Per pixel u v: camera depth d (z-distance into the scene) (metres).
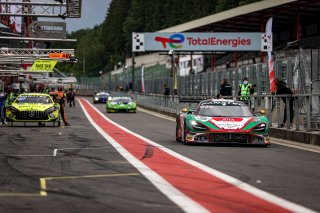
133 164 18.59
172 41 85.19
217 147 25.69
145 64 199.50
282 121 35.44
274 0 72.38
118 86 138.38
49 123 46.72
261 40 84.00
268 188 13.95
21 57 54.31
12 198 12.12
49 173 16.20
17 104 41.38
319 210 11.25
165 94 72.88
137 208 11.14
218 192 13.18
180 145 26.61
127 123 49.56
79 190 13.24
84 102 114.19
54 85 124.81
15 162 18.98
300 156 22.33
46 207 11.16
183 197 12.41
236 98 45.06
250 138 26.02
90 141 28.62
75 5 38.53
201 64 123.44
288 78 34.59
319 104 28.33
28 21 79.94
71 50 55.47
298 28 73.00
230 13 83.88
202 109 28.09
